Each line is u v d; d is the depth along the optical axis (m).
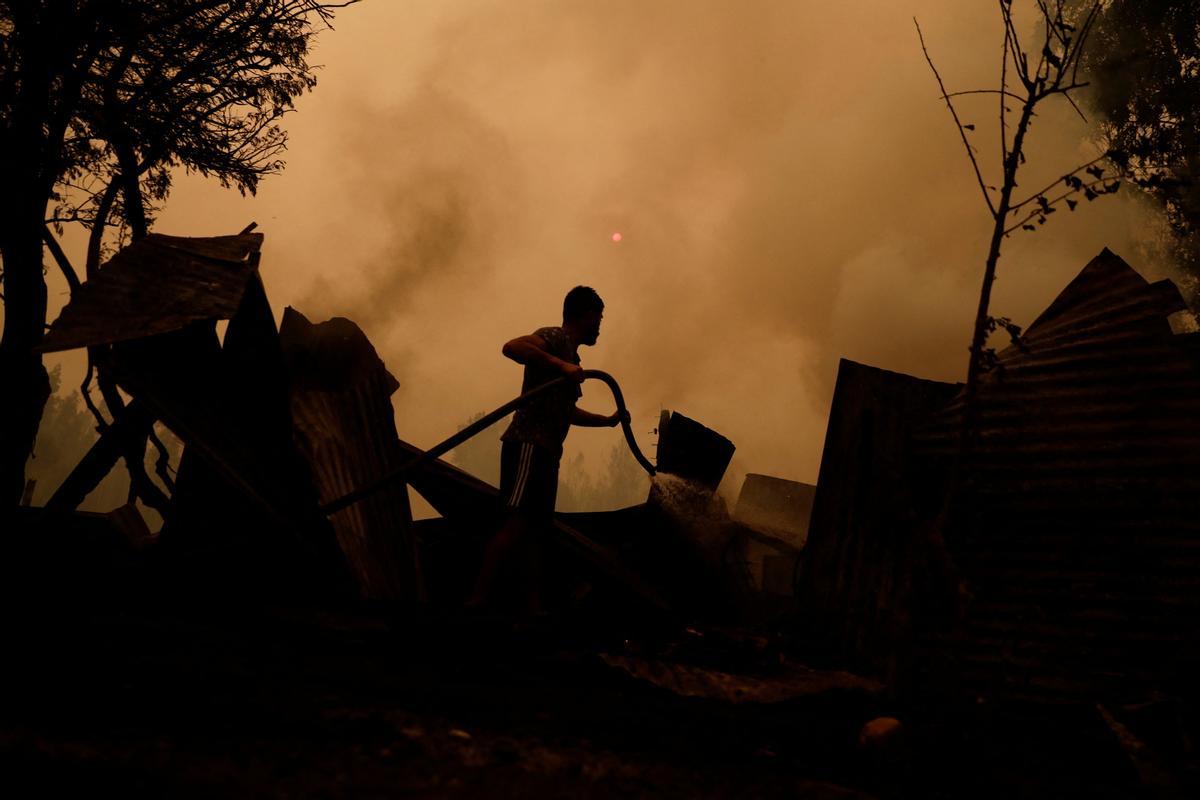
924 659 3.57
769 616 5.77
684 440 6.05
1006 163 2.93
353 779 1.61
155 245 4.11
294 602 4.04
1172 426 3.58
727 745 2.48
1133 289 3.86
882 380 4.73
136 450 4.51
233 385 4.27
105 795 1.36
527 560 4.98
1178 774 2.53
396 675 2.87
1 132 6.80
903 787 2.32
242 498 4.27
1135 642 3.34
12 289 6.37
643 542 5.76
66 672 2.19
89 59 7.32
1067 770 2.70
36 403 6.14
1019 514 3.68
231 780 1.51
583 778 1.84
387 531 4.99
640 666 3.63
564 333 5.02
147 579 3.98
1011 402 3.87
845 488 4.57
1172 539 3.43
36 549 4.22
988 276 2.96
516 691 2.90
